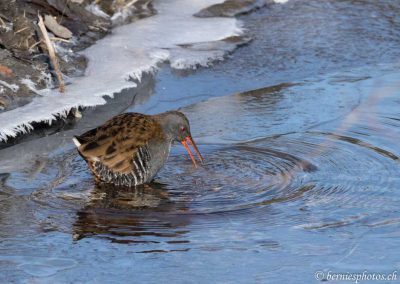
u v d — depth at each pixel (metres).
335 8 19.78
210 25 18.09
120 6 18.17
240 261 9.17
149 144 11.21
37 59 14.62
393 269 8.99
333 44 17.39
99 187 11.16
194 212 10.30
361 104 14.27
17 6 15.80
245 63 16.28
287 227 9.89
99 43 16.45
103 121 13.46
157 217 10.20
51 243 9.55
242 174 11.45
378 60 16.56
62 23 16.44
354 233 9.73
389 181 11.15
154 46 16.59
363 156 12.03
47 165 11.81
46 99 13.64
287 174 11.41
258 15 19.28
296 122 13.50
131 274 8.94
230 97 14.66
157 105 14.17
